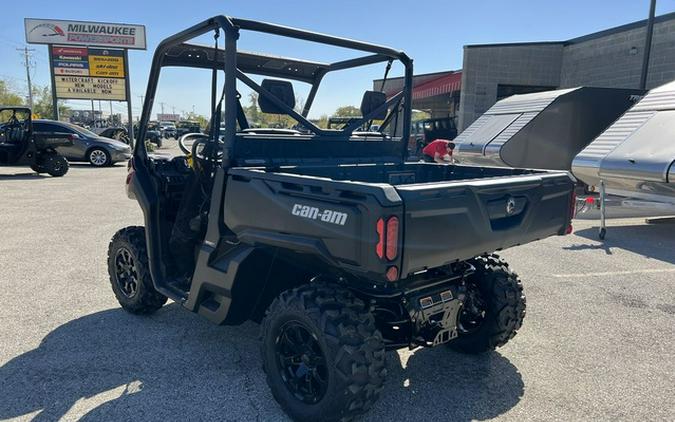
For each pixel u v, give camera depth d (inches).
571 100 423.2
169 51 141.7
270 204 105.7
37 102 2859.3
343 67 167.8
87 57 923.4
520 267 230.5
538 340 152.6
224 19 114.8
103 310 170.7
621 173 282.5
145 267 156.0
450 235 96.1
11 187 481.4
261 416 111.0
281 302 105.9
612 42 690.2
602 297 190.4
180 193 155.6
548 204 120.1
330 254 94.4
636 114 312.0
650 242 283.4
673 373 133.3
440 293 116.3
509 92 826.2
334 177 135.2
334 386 96.4
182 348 143.1
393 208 85.7
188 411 112.3
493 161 427.8
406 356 141.8
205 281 123.3
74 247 253.6
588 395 122.0
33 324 158.2
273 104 135.3
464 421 110.7
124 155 727.7
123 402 115.3
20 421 107.3
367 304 109.0
